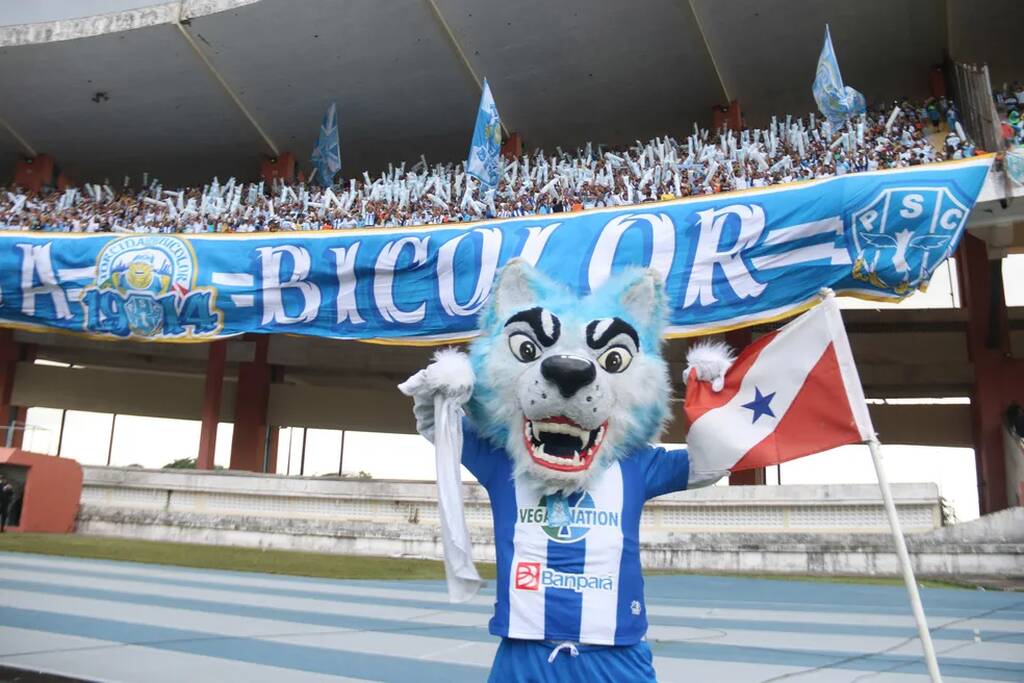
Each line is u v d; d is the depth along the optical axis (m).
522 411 4.22
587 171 27.17
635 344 4.39
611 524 4.09
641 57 26.88
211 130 32.44
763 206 20.36
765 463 4.23
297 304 24.08
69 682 6.29
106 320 25.31
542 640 3.89
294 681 6.50
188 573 15.77
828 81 22.45
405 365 34.41
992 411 25.33
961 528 17.50
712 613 11.55
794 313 19.75
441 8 25.67
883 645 8.65
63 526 24.22
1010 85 24.94
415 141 32.66
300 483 24.34
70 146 34.12
